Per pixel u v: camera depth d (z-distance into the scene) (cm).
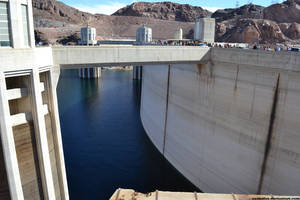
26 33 1950
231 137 2794
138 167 3953
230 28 15688
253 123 2533
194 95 3353
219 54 2894
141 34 12000
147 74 5594
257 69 2450
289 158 2245
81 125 5753
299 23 13050
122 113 6750
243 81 2611
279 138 2312
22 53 1828
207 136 3155
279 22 13638
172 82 3922
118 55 2577
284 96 2245
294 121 2189
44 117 2214
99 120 6119
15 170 1867
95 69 12612
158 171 3847
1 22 1761
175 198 1423
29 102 2014
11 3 1752
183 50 2905
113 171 3812
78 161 4088
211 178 3127
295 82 2150
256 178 2545
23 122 1984
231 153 2806
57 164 2416
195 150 3397
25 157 2023
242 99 2636
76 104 7556
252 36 12119
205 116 3169
